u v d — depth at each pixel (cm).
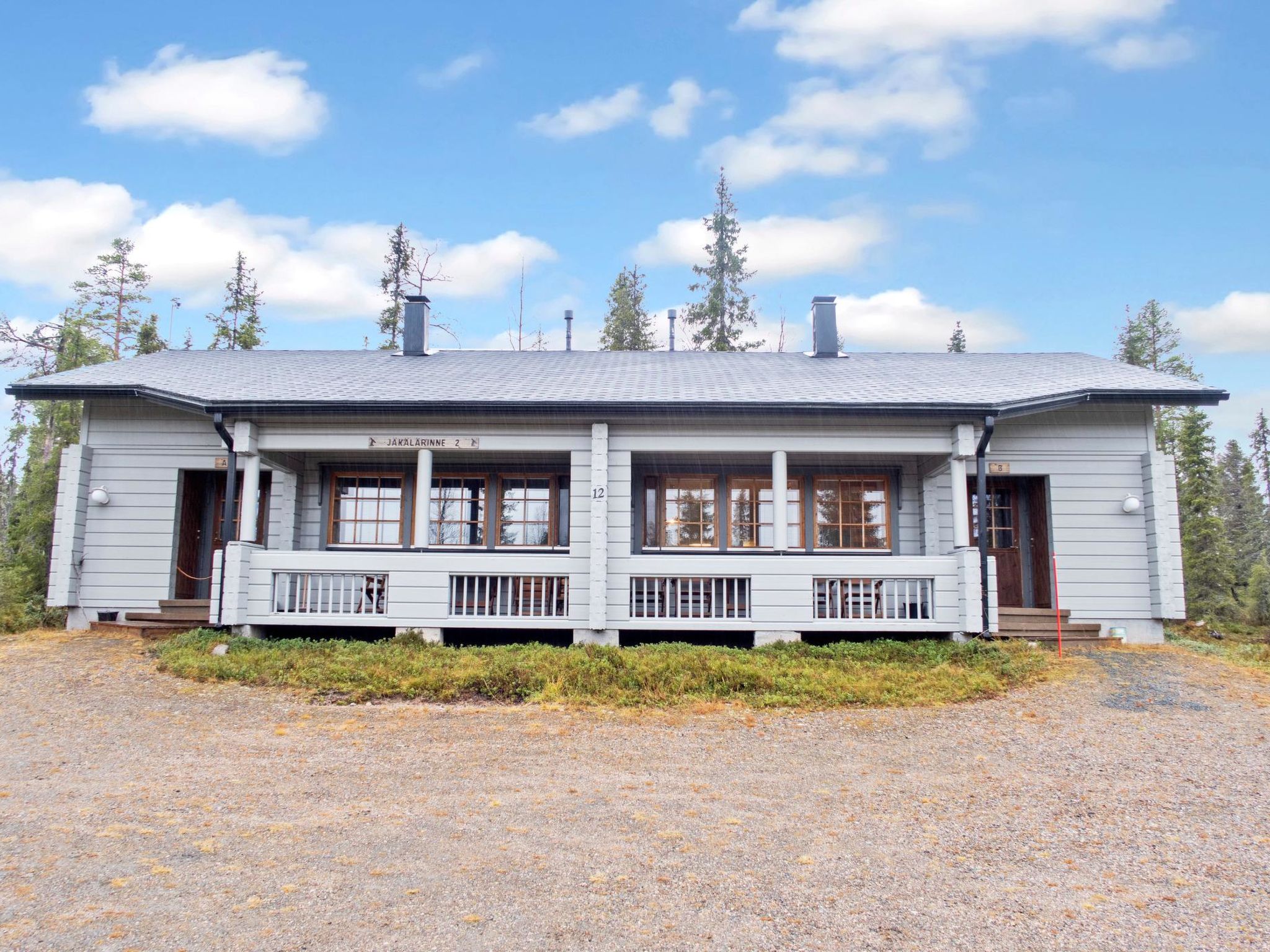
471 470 1296
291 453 1249
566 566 1111
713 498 1285
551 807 579
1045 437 1230
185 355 1521
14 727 766
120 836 516
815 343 1580
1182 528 2111
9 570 1501
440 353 1599
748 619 1094
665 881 461
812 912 425
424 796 600
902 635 1135
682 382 1245
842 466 1281
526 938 393
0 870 461
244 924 402
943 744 743
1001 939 399
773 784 634
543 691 890
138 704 845
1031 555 1274
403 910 420
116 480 1250
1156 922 417
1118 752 713
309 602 1105
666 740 751
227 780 629
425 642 1065
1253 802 594
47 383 1152
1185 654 1110
